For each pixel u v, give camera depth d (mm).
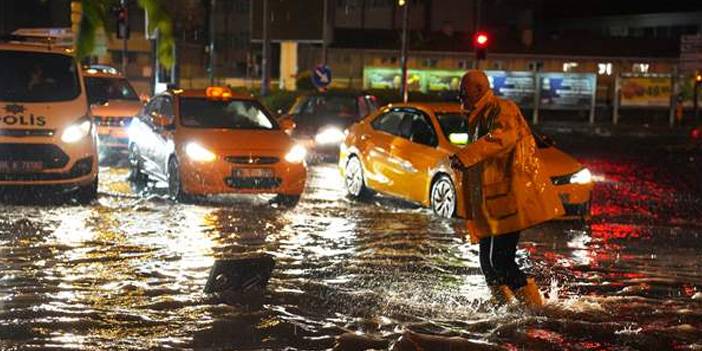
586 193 27469
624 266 19984
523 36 120938
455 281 17531
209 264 18578
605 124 101500
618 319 14773
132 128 34500
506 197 14672
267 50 71812
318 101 50312
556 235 24797
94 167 27703
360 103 50156
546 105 99125
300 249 20797
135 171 33969
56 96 27719
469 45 116312
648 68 121438
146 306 14852
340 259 19656
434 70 97062
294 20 86938
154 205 27797
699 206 32750
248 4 133125
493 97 14812
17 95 27297
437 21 131625
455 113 29188
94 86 42906
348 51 116750
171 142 29703
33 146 26734
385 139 30266
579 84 99062
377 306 15273
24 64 27891
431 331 13719
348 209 28406
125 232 22391
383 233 23547
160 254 19578
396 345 12711
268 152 28938
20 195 28625
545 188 14883
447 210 26844
